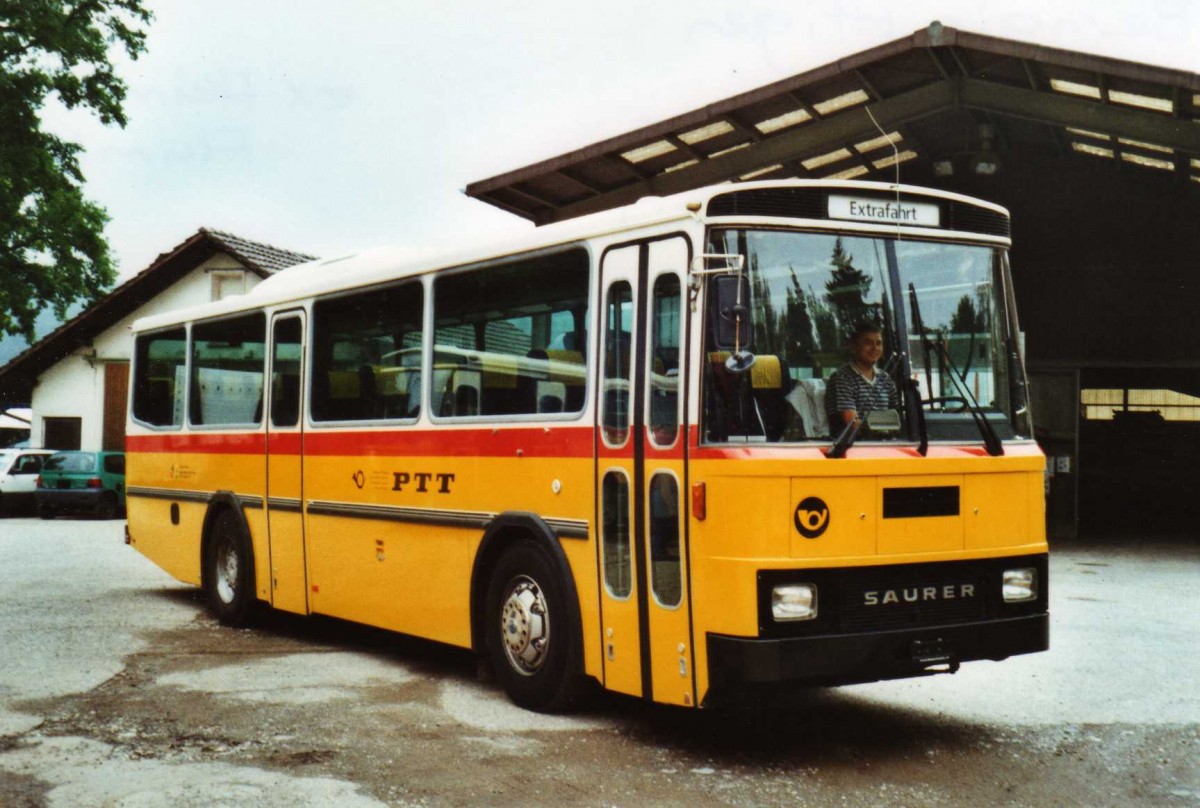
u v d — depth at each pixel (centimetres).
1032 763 611
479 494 759
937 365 638
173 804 536
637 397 638
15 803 537
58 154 2958
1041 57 1328
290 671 847
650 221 640
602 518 660
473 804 539
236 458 1051
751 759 617
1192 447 2202
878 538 592
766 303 604
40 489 2623
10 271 3030
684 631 599
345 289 918
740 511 573
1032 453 652
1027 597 639
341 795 550
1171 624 1064
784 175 1794
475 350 777
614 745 643
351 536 892
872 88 1537
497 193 1850
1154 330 1794
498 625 744
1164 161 1692
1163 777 588
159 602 1195
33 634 988
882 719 705
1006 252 680
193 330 1148
